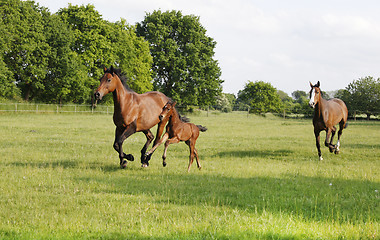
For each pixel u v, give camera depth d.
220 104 89.50
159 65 64.88
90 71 52.56
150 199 7.38
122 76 11.16
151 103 11.77
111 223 5.80
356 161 13.48
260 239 5.06
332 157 14.55
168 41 61.72
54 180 8.95
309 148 17.38
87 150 15.07
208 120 43.53
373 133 27.66
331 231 5.38
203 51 65.50
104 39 50.94
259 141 20.75
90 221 5.79
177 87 61.09
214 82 64.38
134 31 63.47
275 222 5.59
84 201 7.10
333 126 14.70
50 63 47.75
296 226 5.54
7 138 18.17
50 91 49.03
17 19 43.97
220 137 22.98
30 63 45.34
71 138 19.56
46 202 6.96
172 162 12.54
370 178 9.96
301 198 7.52
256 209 6.52
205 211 6.45
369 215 6.25
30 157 12.62
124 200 7.23
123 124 11.17
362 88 56.78
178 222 5.74
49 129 24.22
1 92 42.97
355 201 7.45
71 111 47.59
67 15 51.38
